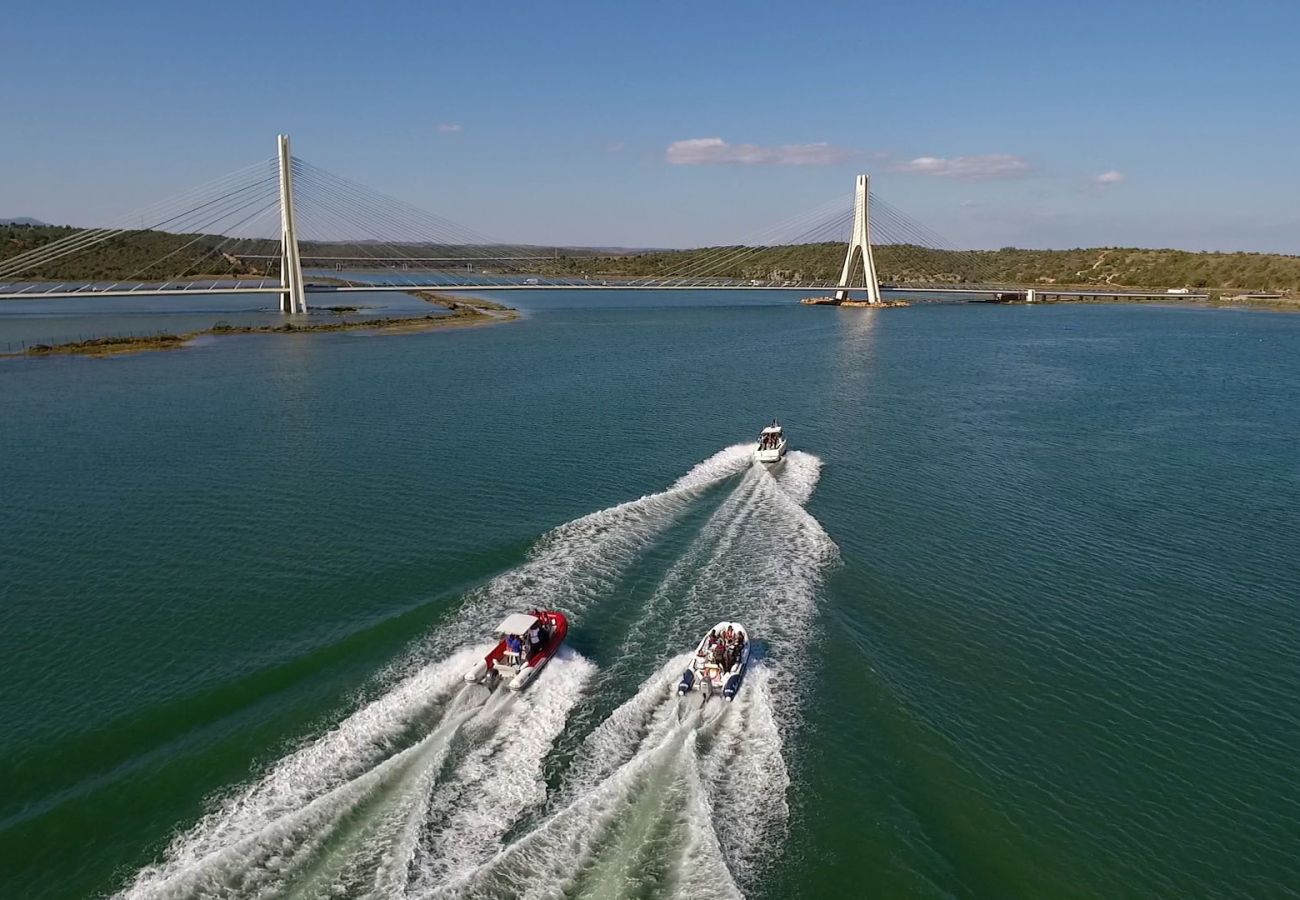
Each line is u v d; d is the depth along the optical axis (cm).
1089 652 3148
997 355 11112
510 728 2497
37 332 12750
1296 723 2759
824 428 6512
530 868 1945
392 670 2789
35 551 3803
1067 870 2131
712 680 2714
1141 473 5378
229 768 2322
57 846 2067
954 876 2088
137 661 2892
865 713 2700
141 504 4425
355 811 2112
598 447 5706
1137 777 2483
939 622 3331
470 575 3550
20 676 2805
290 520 4194
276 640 3022
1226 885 2116
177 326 13750
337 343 11762
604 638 3066
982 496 4853
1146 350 11750
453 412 6831
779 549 3934
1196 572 3841
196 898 1853
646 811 2159
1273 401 7888
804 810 2266
